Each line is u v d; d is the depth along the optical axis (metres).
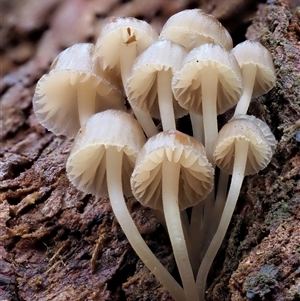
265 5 0.32
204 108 0.25
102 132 0.24
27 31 0.38
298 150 0.26
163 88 0.25
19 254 0.27
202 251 0.26
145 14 0.34
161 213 0.26
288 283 0.23
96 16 0.36
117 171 0.25
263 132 0.25
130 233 0.25
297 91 0.27
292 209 0.25
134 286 0.26
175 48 0.25
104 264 0.26
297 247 0.24
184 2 0.33
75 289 0.26
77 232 0.27
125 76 0.26
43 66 0.37
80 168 0.25
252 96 0.27
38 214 0.27
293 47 0.28
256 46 0.26
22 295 0.26
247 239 0.25
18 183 0.28
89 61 0.26
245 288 0.24
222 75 0.25
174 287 0.25
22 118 0.34
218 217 0.25
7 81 0.36
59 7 0.38
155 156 0.24
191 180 0.25
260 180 0.26
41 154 0.30
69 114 0.27
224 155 0.25
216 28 0.26
